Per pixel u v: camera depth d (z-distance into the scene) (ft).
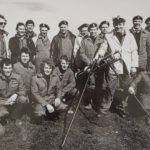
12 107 13.39
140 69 14.83
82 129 13.03
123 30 15.06
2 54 14.49
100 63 13.79
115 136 12.76
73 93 14.07
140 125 13.64
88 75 13.65
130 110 14.42
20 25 14.60
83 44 14.75
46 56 14.69
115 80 14.17
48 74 13.76
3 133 12.50
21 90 13.56
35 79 13.62
